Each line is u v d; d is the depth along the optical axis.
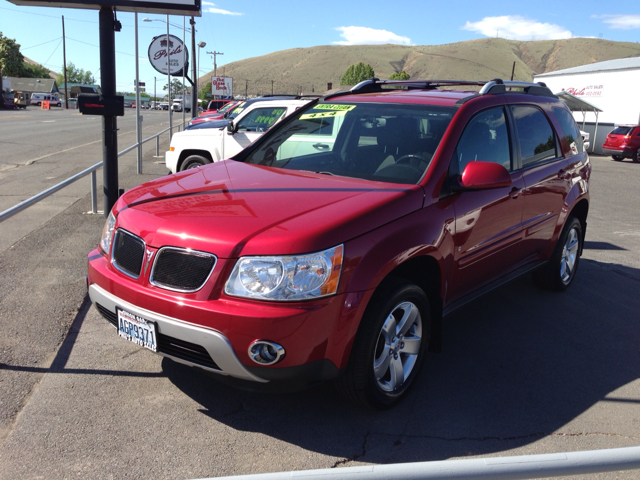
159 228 2.71
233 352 2.47
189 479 2.42
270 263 2.47
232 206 2.84
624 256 6.66
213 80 36.81
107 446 2.62
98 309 3.09
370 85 4.52
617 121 28.02
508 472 1.41
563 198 4.64
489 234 3.64
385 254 2.72
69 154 15.12
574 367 3.69
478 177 3.15
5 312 4.09
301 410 3.02
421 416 3.01
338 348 2.59
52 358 3.46
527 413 3.09
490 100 3.87
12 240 5.97
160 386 3.19
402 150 3.45
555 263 4.91
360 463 2.58
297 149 3.91
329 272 2.52
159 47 12.22
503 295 5.09
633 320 4.58
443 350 3.88
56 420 2.81
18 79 95.25
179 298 2.58
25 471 2.43
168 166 9.83
